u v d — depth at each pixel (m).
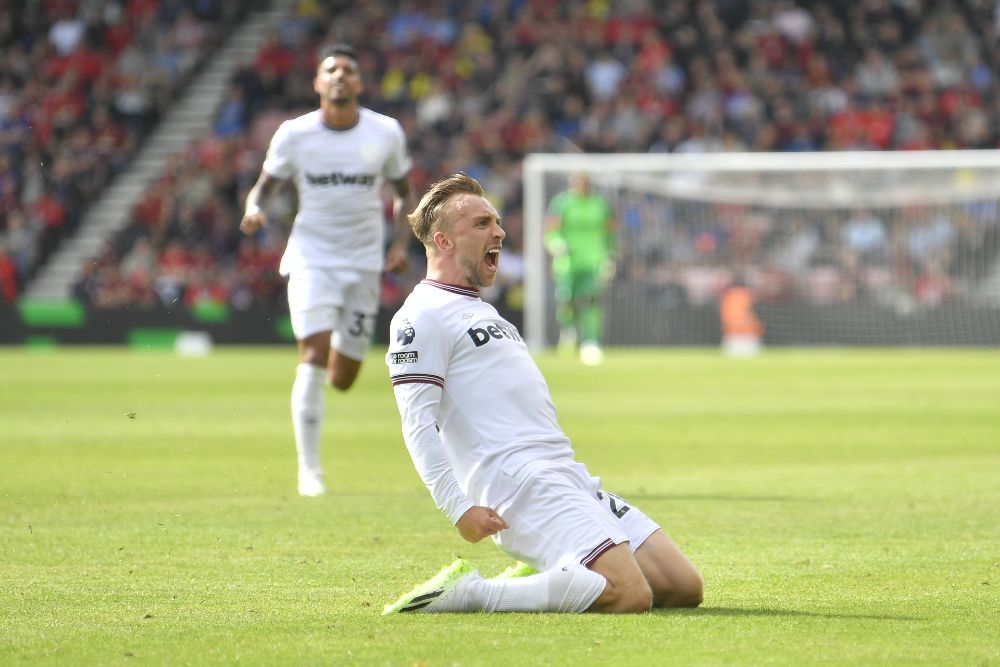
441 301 17.75
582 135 116.88
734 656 14.40
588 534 16.78
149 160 120.44
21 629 16.02
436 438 17.19
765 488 30.36
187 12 128.50
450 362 17.62
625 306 106.50
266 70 120.19
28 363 82.19
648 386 63.69
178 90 125.44
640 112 117.12
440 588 16.75
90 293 106.56
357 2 127.12
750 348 102.94
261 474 33.03
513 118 117.31
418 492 29.95
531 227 101.19
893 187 106.06
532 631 15.60
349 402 57.12
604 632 15.55
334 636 15.46
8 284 110.69
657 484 31.11
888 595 18.14
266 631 15.79
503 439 17.41
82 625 16.23
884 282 105.19
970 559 21.22
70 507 27.22
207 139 116.50
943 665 14.00
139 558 21.25
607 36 122.62
